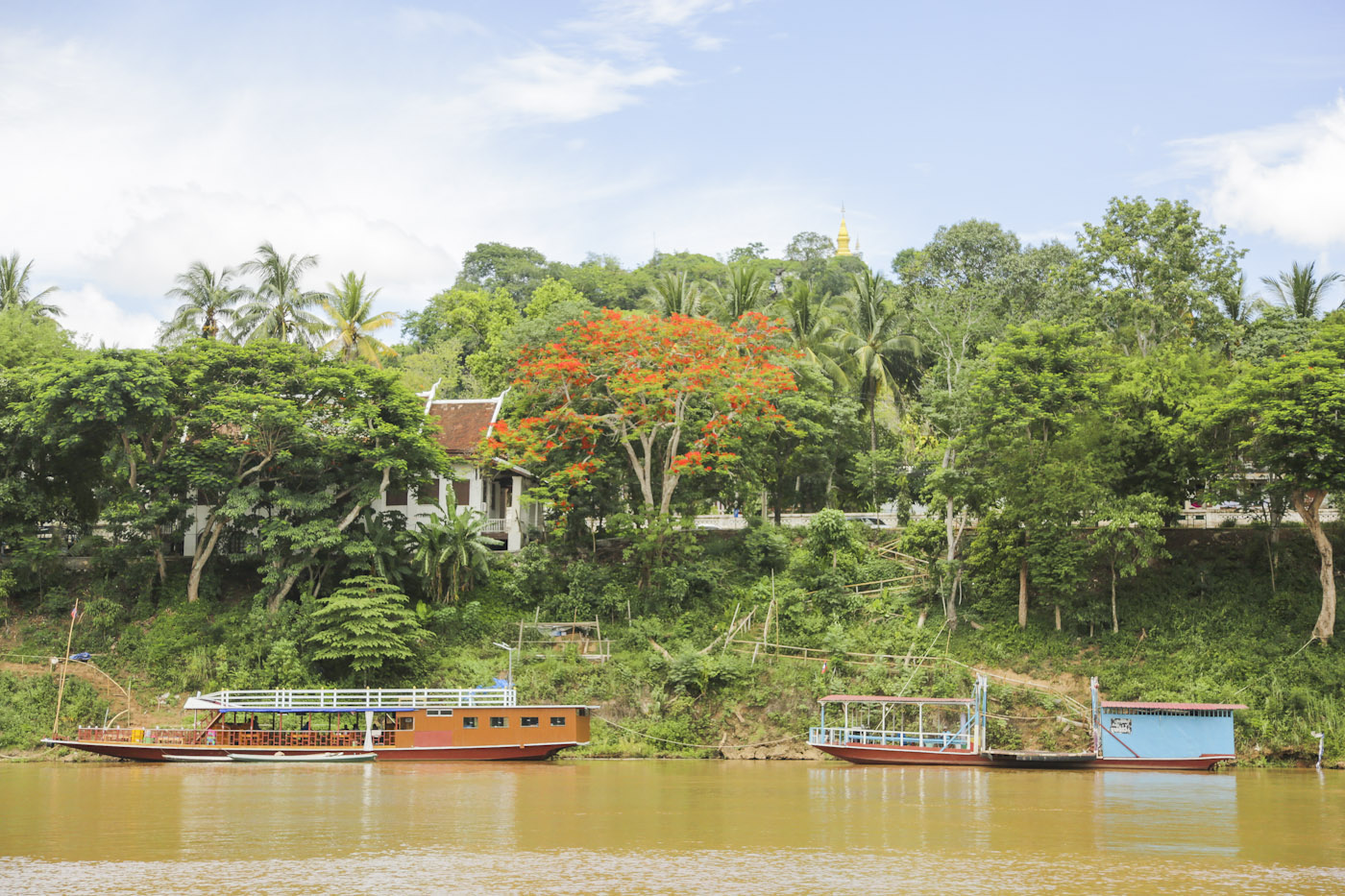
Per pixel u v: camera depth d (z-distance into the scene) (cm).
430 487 5662
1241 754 4450
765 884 2259
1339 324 5359
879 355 7344
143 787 3603
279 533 5050
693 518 5681
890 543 6119
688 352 5422
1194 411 5003
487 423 6059
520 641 5066
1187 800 3406
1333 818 3059
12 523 5341
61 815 3028
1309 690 4575
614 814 3059
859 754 4450
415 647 4997
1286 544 5331
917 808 3209
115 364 4912
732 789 3588
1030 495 5044
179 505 5103
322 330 6906
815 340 7175
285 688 4750
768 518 6594
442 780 3834
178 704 4822
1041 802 3341
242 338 6738
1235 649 4816
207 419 5019
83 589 5375
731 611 5378
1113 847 2634
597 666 4956
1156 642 4916
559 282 9994
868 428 7244
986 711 4462
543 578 5494
